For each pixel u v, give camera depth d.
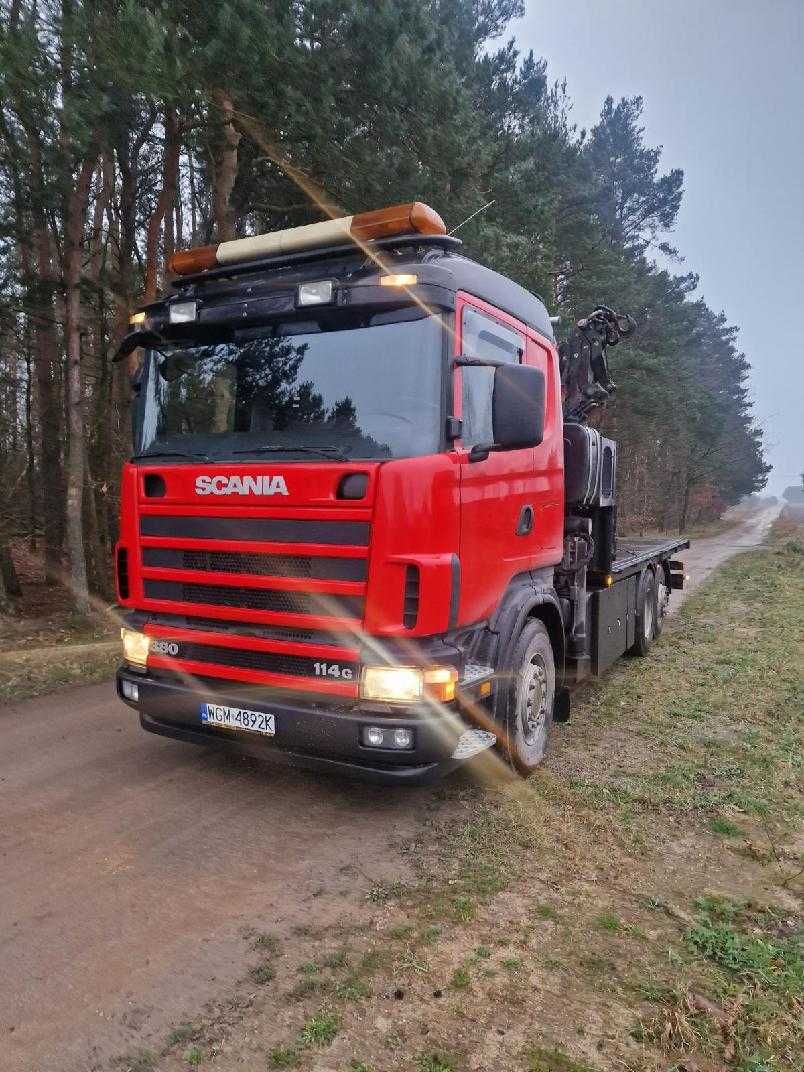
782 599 13.35
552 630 5.45
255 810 4.43
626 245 30.02
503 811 4.46
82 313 13.13
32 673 7.47
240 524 4.00
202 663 4.19
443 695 3.71
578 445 5.94
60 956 3.03
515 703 4.58
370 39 9.27
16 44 7.70
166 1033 2.62
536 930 3.28
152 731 4.53
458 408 3.92
